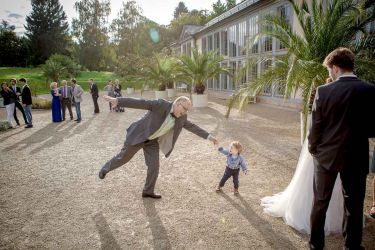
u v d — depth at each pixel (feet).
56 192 14.60
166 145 13.21
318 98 7.86
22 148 23.97
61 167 18.72
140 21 217.97
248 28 54.90
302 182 10.50
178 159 19.85
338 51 7.99
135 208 12.61
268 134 26.89
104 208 12.68
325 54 19.81
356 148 7.61
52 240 10.24
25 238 10.41
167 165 18.56
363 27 20.03
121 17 217.97
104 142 25.71
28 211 12.55
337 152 7.68
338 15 19.13
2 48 224.12
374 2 19.01
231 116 38.09
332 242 9.76
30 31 230.27
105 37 223.30
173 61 66.59
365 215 11.39
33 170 18.20
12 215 12.21
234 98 23.17
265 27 22.85
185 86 88.69
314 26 20.29
